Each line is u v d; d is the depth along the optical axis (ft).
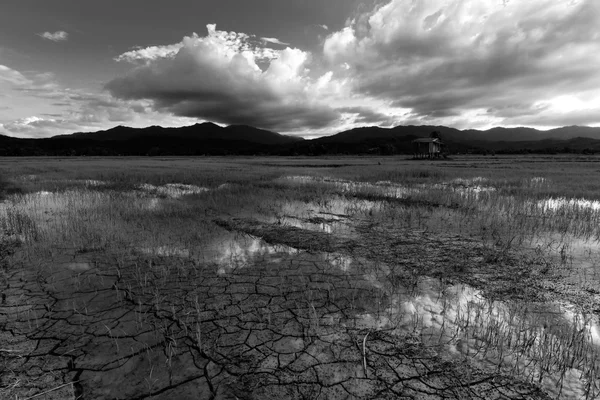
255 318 11.56
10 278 15.19
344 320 11.43
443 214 29.94
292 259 17.92
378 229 24.73
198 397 7.97
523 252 19.19
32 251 18.86
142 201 37.01
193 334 10.60
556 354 9.46
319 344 10.03
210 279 15.06
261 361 9.28
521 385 8.32
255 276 15.44
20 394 8.07
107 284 14.52
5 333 10.68
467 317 11.66
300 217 28.86
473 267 16.76
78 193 43.73
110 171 81.35
